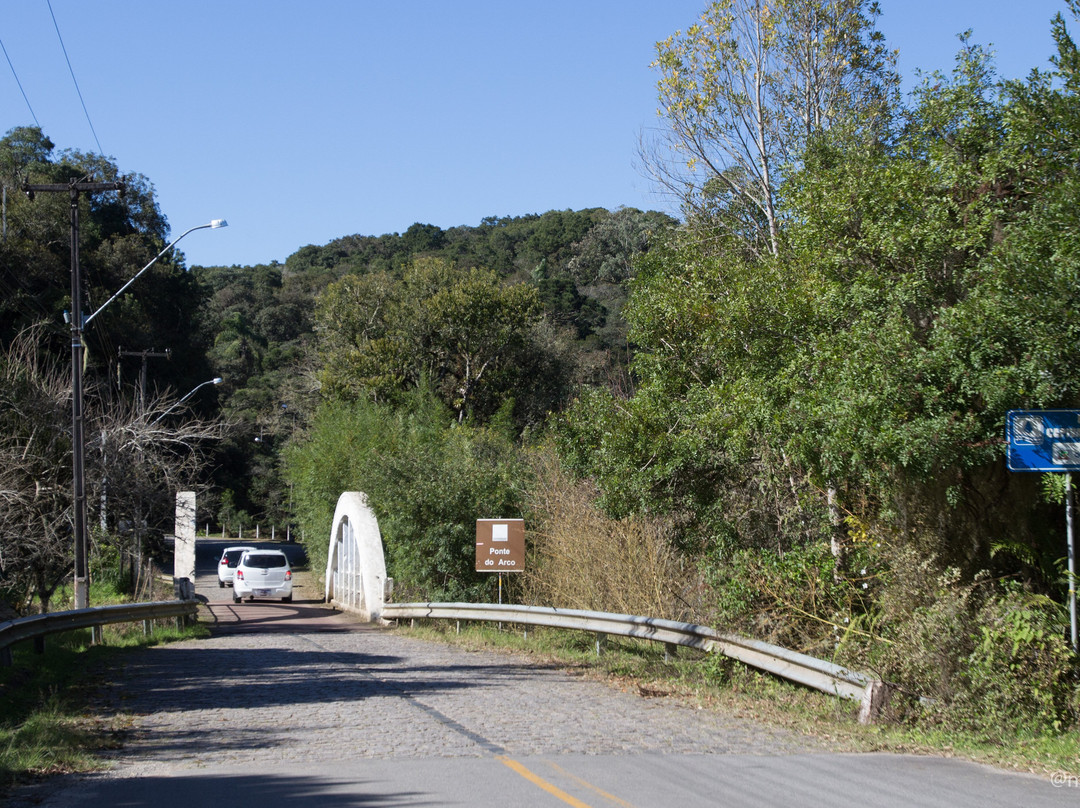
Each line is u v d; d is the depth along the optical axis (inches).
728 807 255.1
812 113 757.9
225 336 3449.8
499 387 2148.1
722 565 583.5
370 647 730.8
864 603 497.4
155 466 1090.7
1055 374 370.0
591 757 316.8
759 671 491.8
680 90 782.5
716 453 593.3
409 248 4948.3
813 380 467.2
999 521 428.1
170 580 1648.6
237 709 417.4
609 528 791.7
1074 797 275.3
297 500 1908.2
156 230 2091.5
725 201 791.1
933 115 482.9
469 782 278.4
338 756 317.1
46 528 895.7
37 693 454.0
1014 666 370.6
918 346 404.5
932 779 296.2
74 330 776.3
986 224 425.1
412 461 1055.0
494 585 952.9
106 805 255.9
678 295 629.3
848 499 529.3
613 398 658.8
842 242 485.7
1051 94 413.1
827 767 310.2
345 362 2188.7
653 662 587.8
